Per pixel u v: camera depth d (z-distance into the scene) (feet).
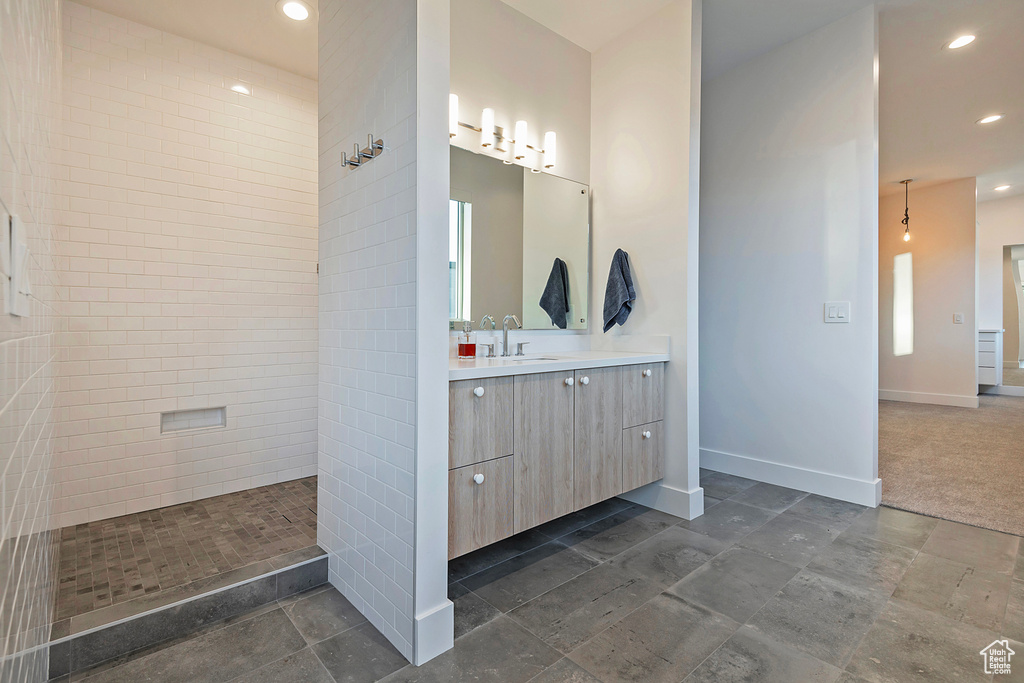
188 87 9.07
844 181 9.59
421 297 5.12
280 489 9.75
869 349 9.32
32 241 3.11
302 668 4.95
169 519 8.13
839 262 9.68
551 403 7.09
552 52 9.85
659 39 9.28
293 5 8.14
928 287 20.48
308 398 10.59
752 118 10.98
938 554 7.26
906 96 12.55
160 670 4.89
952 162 17.34
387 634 5.45
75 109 7.99
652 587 6.42
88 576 6.11
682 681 4.71
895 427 15.84
